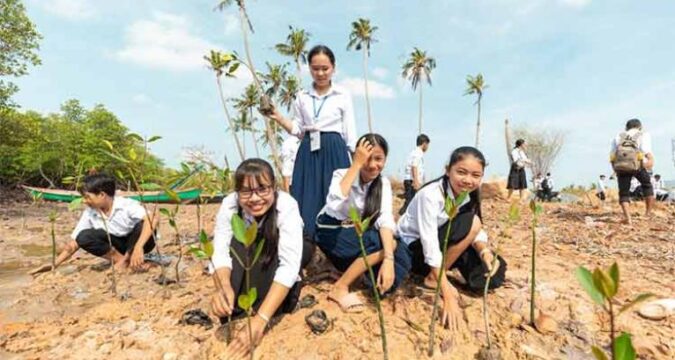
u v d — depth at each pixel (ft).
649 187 24.02
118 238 13.91
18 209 42.98
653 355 7.80
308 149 11.75
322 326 8.16
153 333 8.52
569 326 8.68
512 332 8.44
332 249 9.61
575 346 8.09
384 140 9.11
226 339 8.14
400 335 8.14
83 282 12.67
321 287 10.45
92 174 13.41
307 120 11.76
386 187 9.41
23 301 11.05
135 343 8.16
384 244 9.04
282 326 8.42
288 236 8.25
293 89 70.33
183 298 10.48
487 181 44.47
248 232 6.00
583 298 9.77
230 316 7.88
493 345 8.02
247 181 7.77
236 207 8.53
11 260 16.88
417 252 9.98
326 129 11.65
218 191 13.03
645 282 11.20
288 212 8.36
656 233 18.83
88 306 10.66
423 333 8.23
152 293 11.25
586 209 30.25
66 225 28.99
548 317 8.62
